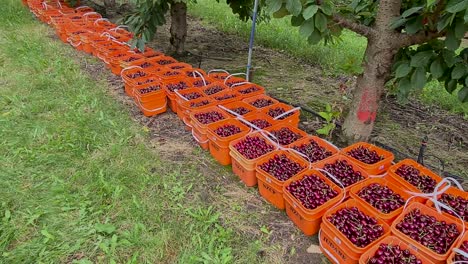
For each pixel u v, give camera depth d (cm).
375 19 296
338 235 203
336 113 327
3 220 238
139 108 406
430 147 349
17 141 319
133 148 327
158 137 352
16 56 509
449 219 211
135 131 356
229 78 437
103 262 217
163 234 234
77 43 561
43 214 246
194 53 591
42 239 228
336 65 524
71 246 225
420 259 189
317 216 226
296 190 240
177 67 465
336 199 229
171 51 573
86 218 246
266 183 260
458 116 416
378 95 301
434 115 417
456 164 322
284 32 691
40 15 702
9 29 636
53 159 300
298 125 377
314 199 232
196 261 218
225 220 252
